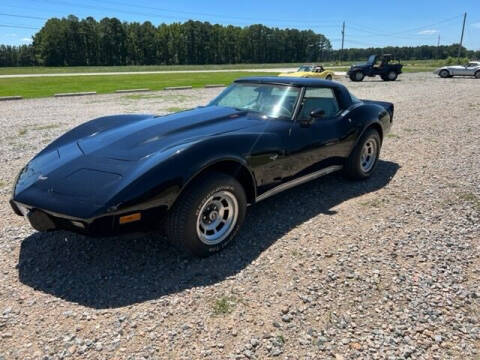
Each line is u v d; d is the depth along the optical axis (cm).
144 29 10238
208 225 298
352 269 287
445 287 268
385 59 2634
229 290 260
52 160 305
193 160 273
